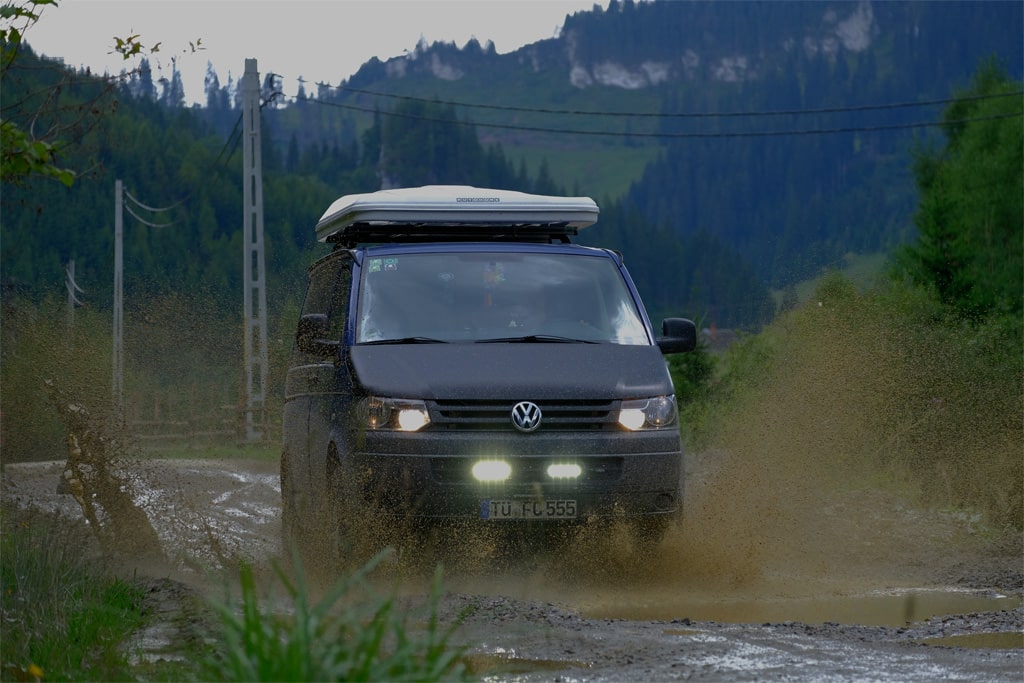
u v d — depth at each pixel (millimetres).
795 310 46438
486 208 26688
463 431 21094
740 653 15266
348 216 26844
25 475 31641
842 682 13656
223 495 36062
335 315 24688
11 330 32344
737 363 57219
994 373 37406
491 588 21000
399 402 21188
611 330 23969
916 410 35188
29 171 15742
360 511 21141
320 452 23203
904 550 25828
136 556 23469
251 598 9750
